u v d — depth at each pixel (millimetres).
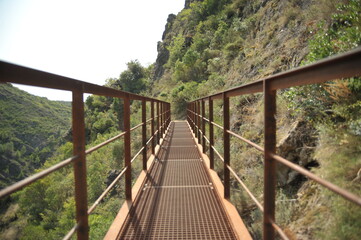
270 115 1772
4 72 1048
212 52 27781
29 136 105312
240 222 2785
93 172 16578
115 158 18031
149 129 15945
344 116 3283
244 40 18906
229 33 23188
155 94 40250
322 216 2439
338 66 974
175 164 5832
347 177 2520
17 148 95062
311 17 8070
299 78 1320
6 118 111438
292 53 7793
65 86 1667
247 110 7266
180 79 32500
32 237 19625
